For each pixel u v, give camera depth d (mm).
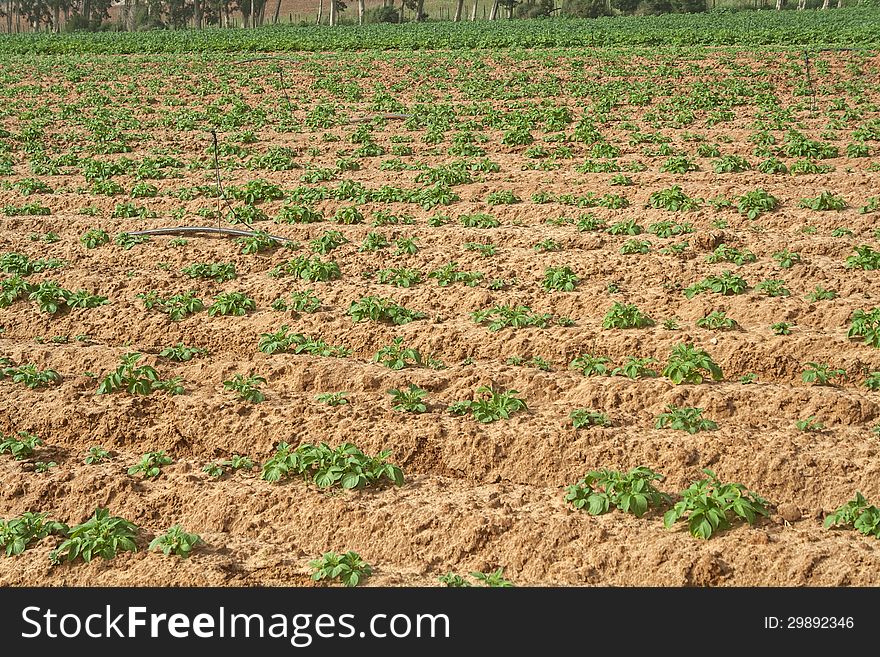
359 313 14273
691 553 8492
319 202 20672
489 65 42594
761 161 22844
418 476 10250
